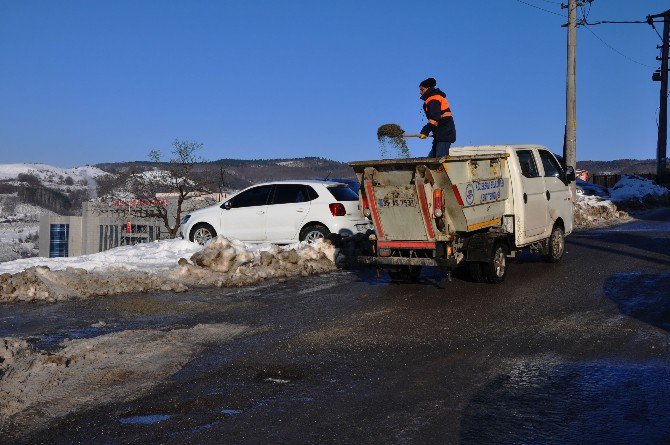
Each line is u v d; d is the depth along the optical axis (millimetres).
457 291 11031
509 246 12062
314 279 12664
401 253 11203
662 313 9094
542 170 13180
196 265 12672
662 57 52656
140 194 53375
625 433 5094
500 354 7324
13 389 6172
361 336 8203
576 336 8016
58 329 8867
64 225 72375
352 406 5758
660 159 52812
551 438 5016
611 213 27703
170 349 7578
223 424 5379
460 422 5352
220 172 51281
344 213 15812
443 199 10508
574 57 27828
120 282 11570
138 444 5004
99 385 6336
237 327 8727
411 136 12633
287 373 6734
